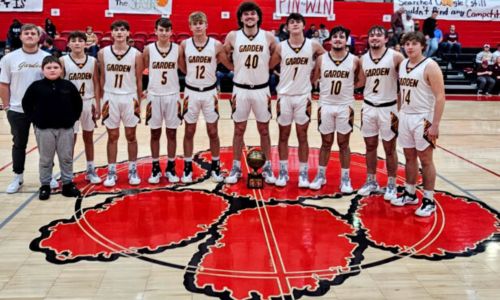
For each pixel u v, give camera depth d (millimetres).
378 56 4320
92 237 3652
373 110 4430
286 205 4375
